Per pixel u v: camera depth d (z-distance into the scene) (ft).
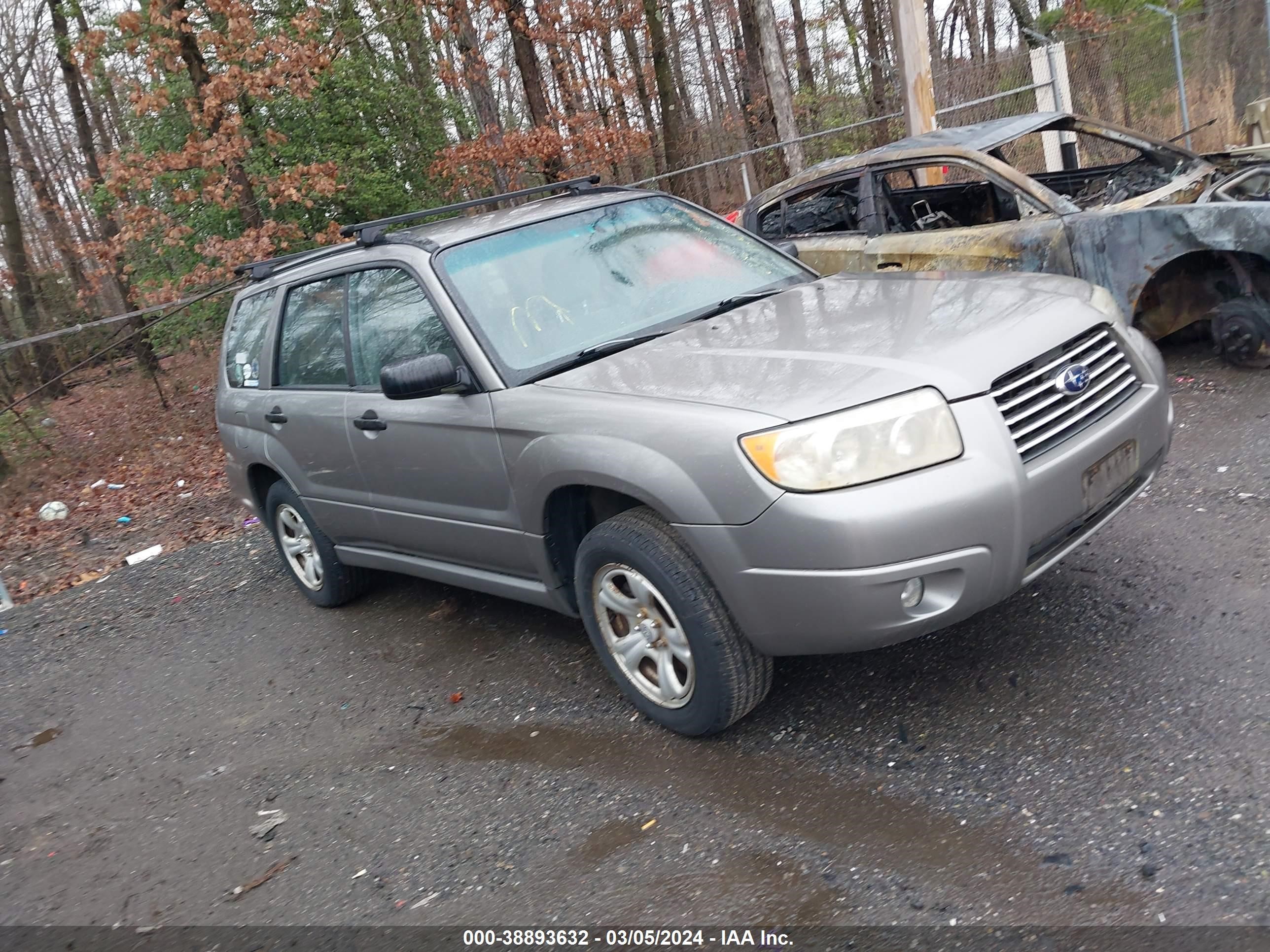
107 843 12.44
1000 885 8.61
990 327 10.85
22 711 17.52
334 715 14.65
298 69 41.75
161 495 33.09
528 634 15.93
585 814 10.88
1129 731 10.32
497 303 13.32
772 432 9.80
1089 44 48.49
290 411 16.79
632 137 55.83
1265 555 13.26
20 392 42.68
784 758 11.14
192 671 17.67
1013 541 9.86
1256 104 39.04
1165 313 21.53
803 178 26.50
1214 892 8.06
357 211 56.29
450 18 52.01
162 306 37.04
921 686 11.95
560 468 11.43
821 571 9.62
